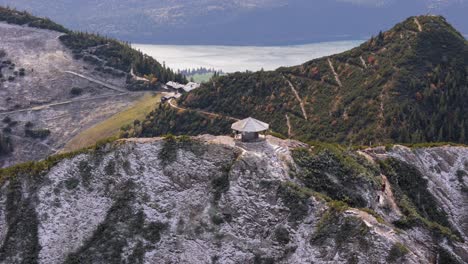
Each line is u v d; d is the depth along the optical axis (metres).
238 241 57.31
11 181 66.38
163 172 64.06
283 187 58.81
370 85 124.75
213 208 60.00
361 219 53.28
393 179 69.75
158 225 60.41
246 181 60.31
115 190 64.12
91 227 62.06
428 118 110.25
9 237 62.16
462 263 57.84
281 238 56.00
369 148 75.69
